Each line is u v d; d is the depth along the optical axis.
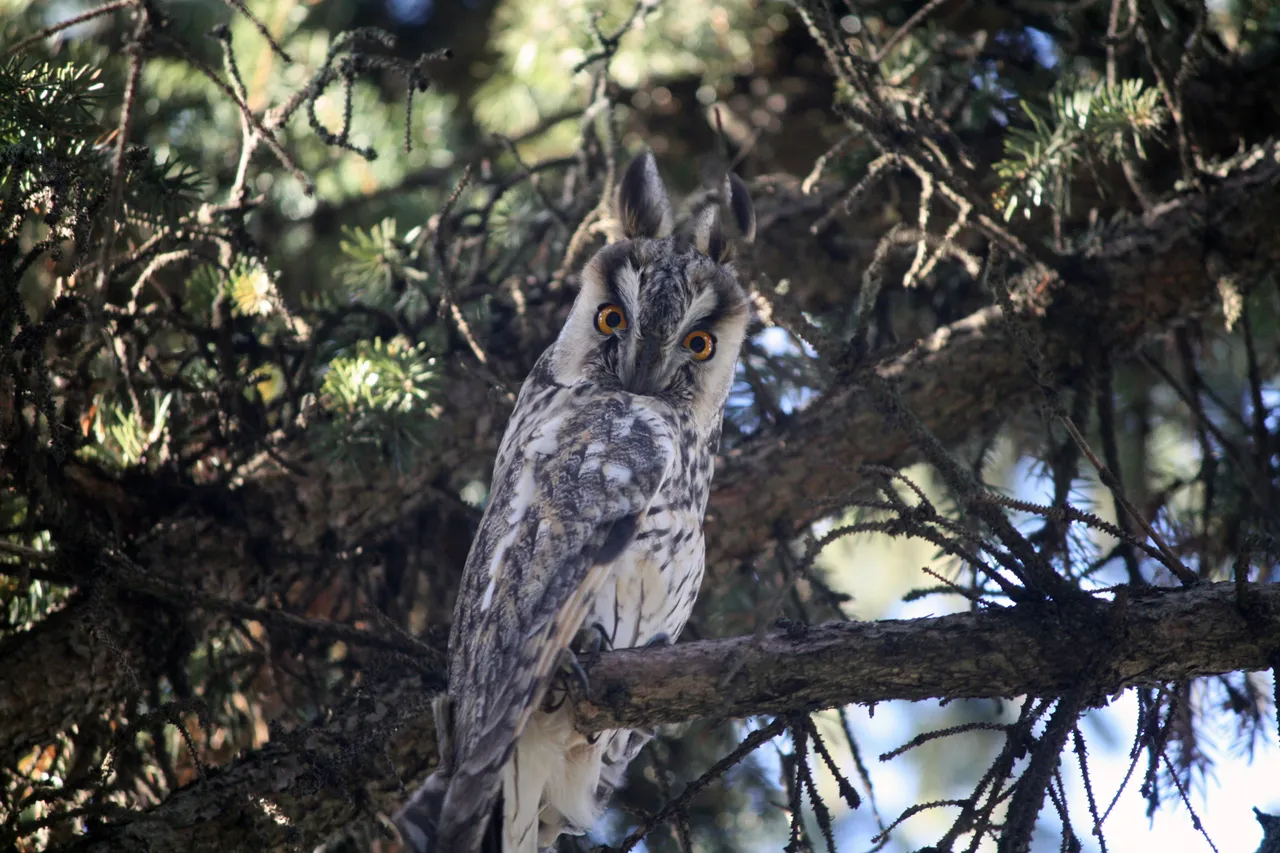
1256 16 10.01
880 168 8.03
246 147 8.17
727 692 6.38
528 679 6.73
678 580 7.76
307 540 9.40
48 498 7.46
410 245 10.05
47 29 6.83
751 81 12.13
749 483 9.55
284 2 11.51
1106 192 10.04
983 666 6.27
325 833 7.68
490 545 7.35
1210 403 11.74
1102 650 6.16
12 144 7.17
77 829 7.84
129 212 8.27
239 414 9.03
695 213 10.50
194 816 7.29
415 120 12.02
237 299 8.69
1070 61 10.83
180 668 8.67
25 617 8.44
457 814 6.32
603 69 9.92
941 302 11.26
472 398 9.81
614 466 7.45
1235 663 6.22
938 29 10.62
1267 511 9.17
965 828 5.91
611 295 8.67
